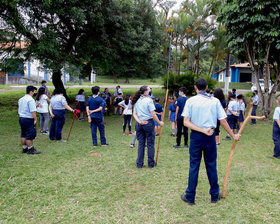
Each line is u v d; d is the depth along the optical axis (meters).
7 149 6.26
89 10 10.58
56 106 7.14
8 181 4.23
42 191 3.88
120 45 12.11
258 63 11.64
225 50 15.77
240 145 6.98
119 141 7.38
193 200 3.45
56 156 5.73
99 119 6.64
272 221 3.06
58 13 9.29
